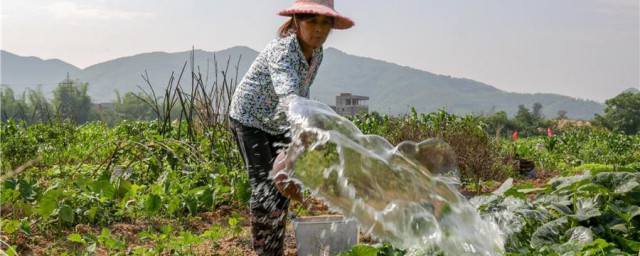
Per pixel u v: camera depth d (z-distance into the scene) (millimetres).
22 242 5355
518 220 4938
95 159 12414
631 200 5312
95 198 6145
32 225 5785
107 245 5008
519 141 25406
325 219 5070
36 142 12555
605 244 4285
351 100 83375
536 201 5602
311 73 4316
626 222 4980
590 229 4766
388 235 3627
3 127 13289
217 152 8977
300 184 3852
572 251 4242
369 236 5410
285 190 4070
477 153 11375
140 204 6434
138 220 6316
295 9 4051
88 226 5906
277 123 4465
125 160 9289
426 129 11578
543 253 4438
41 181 8398
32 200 6027
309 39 4121
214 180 7422
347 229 4848
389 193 3619
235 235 5840
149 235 5016
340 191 3582
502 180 11945
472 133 11570
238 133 4551
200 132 10234
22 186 5801
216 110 10234
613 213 5004
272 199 4500
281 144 4078
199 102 10312
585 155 19828
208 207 6719
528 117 66062
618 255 4215
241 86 4496
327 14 4016
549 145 20172
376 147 3744
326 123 3654
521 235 5043
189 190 6777
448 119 12094
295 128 3662
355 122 12945
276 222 4566
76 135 14812
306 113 3662
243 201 6516
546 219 5102
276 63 4137
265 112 4445
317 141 3582
